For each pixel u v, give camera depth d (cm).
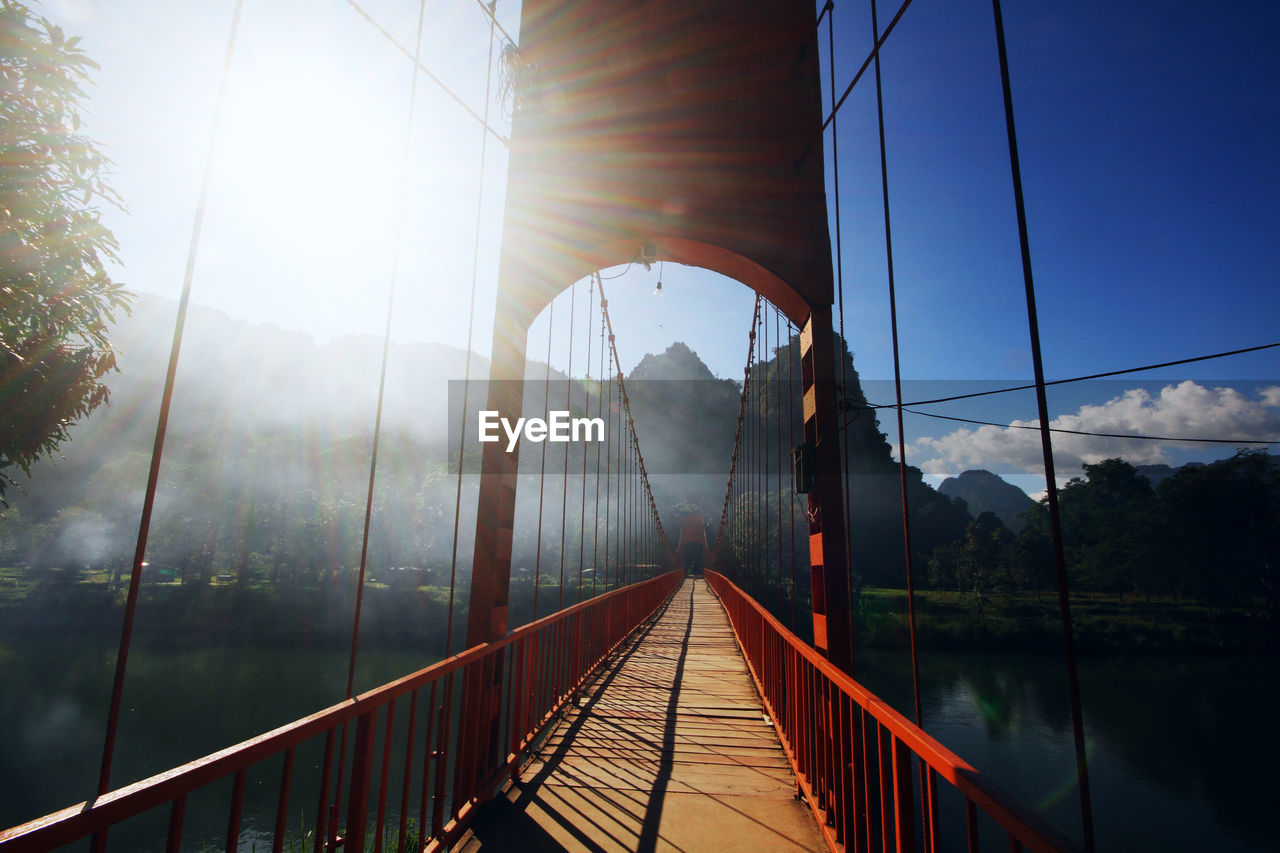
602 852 301
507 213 433
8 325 397
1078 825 1733
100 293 448
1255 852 1595
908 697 2830
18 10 388
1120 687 3078
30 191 401
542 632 496
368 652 3112
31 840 105
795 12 461
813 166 440
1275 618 4203
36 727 1880
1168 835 1692
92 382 442
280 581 4025
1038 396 172
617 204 432
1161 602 4841
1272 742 2312
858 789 268
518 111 447
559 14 459
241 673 2614
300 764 1602
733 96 449
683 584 4128
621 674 799
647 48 455
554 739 495
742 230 428
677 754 461
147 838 1210
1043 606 4653
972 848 142
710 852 304
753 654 742
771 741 497
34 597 3794
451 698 296
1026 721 2517
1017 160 195
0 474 424
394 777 1224
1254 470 4834
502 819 338
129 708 2086
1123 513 5209
